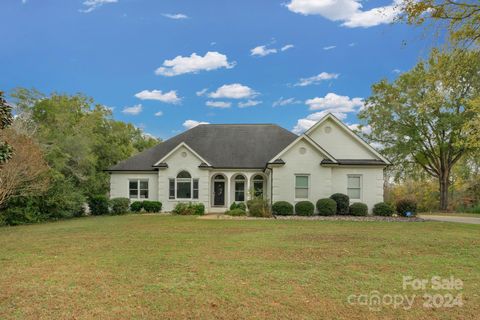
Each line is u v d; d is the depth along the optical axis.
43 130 25.53
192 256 8.48
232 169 25.27
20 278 6.54
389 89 34.44
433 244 10.21
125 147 39.38
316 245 10.01
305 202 20.34
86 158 26.42
